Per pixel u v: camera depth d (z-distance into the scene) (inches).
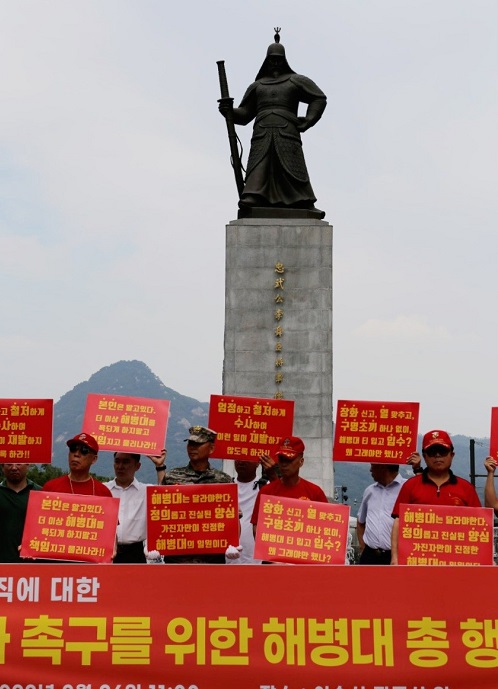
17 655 394.0
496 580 400.2
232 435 524.7
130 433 488.4
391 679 394.9
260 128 1099.3
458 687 394.9
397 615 398.6
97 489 461.4
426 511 434.9
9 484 483.2
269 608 398.3
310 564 420.8
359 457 509.7
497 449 482.0
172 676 394.6
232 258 1077.1
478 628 397.7
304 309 1071.0
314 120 1100.5
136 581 399.5
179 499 440.8
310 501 436.8
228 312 1074.1
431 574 400.5
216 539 440.8
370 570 400.8
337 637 397.4
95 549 426.9
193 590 399.2
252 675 394.9
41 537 427.2
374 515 518.3
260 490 477.7
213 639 396.5
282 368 1065.5
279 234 1075.9
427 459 459.2
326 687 394.6
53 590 398.0
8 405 482.0
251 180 1095.6
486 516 431.8
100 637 395.9
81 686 393.1
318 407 1059.3
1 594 397.4
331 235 1075.9
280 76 1114.7
